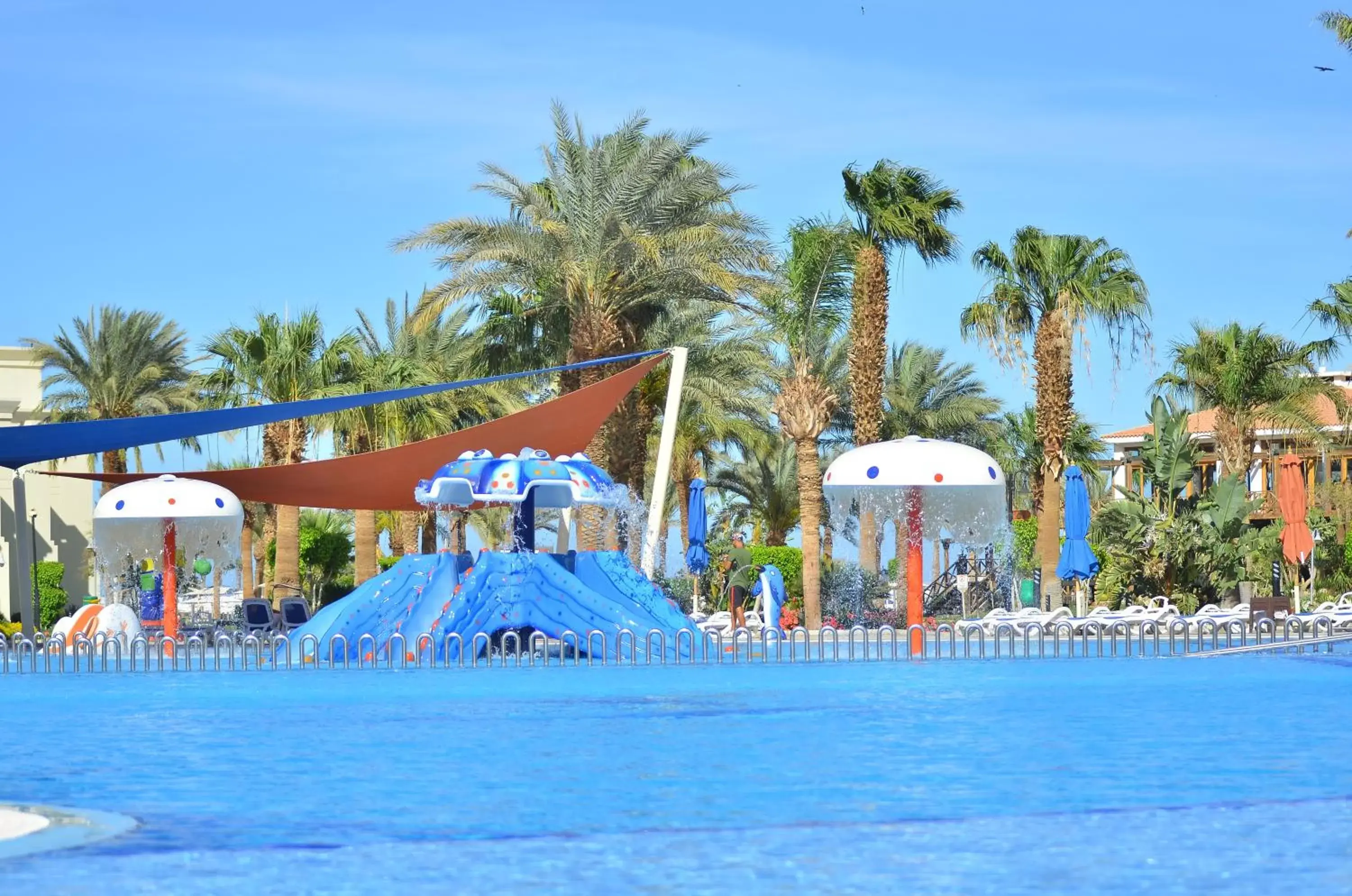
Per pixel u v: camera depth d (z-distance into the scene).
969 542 25.23
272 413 23.61
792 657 20.67
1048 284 33.94
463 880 7.13
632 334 31.45
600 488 23.05
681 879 7.12
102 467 50.16
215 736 12.69
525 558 22.02
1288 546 28.30
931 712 14.16
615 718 13.97
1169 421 32.31
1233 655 21.30
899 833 8.17
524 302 33.53
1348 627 25.17
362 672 19.67
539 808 9.04
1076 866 7.35
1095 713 13.99
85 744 12.27
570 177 30.30
